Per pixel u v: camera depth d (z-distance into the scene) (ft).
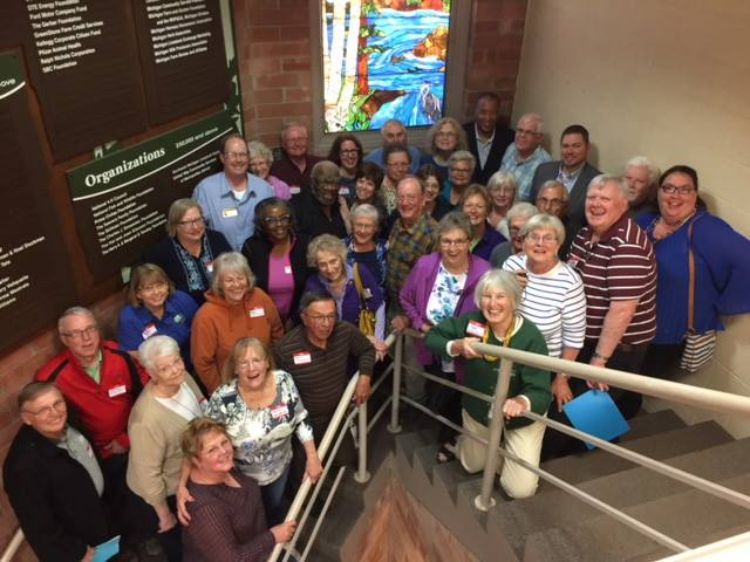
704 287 9.05
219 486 6.81
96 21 9.04
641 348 9.00
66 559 7.38
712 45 9.04
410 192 9.84
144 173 10.55
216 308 9.00
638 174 9.91
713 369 9.61
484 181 14.90
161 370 7.16
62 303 9.09
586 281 8.67
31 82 8.17
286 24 13.58
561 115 13.83
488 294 7.10
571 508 7.72
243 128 13.71
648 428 10.03
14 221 8.11
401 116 15.61
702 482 4.85
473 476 8.94
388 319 10.65
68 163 9.04
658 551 6.75
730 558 1.69
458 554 8.96
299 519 9.14
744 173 8.63
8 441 8.39
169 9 10.61
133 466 7.47
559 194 9.86
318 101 14.76
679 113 9.94
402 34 14.56
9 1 7.68
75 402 8.04
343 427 8.63
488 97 14.21
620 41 11.33
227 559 6.48
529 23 14.82
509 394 7.57
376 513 10.22
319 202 11.56
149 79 10.41
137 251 10.64
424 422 10.75
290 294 10.32
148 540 8.06
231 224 11.39
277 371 7.82
